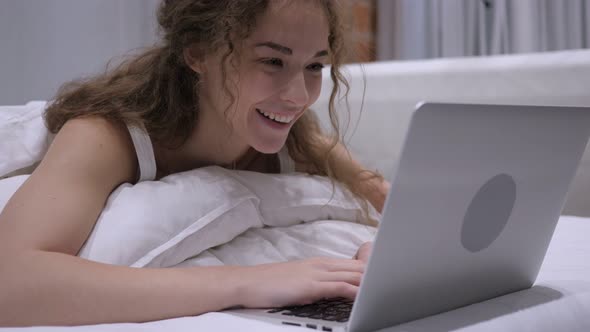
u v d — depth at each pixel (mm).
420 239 575
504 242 683
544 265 928
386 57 3234
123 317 652
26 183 779
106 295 652
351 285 685
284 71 868
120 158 893
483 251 661
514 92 1958
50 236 712
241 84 876
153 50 1039
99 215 814
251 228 956
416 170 534
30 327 625
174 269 699
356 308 558
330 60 1018
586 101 1849
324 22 867
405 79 2141
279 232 959
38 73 2223
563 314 682
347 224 1031
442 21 3062
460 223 611
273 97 875
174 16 942
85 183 806
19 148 1091
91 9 2359
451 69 2059
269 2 833
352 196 1127
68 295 649
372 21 3242
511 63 1964
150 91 990
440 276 626
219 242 887
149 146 929
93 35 2367
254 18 835
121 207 814
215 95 932
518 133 611
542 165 670
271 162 1168
